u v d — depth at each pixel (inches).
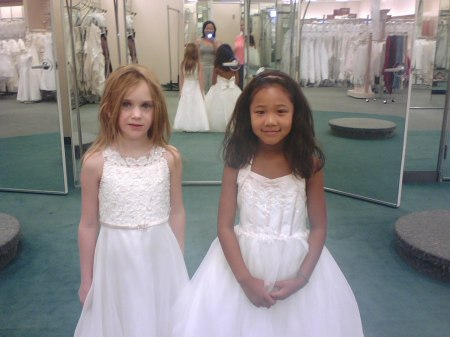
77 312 91.1
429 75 170.2
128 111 59.2
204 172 174.7
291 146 57.5
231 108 173.5
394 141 148.2
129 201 60.4
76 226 135.5
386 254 117.0
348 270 108.6
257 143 58.9
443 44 169.2
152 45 165.0
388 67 145.8
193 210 146.6
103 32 164.4
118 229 60.9
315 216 59.5
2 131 163.2
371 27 151.9
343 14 158.1
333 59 160.9
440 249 103.6
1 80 163.3
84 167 60.9
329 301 58.6
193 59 167.6
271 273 56.5
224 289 58.3
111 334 60.9
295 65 165.5
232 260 56.6
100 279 61.2
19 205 154.1
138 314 60.4
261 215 57.9
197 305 58.4
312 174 58.2
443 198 160.9
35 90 160.9
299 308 57.4
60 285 101.5
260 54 167.3
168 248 63.6
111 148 61.4
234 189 59.8
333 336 57.1
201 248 118.8
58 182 163.9
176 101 172.9
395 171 149.3
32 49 157.8
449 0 165.0
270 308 57.2
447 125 176.6
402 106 144.7
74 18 164.7
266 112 54.7
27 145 163.6
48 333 84.3
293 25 164.4
